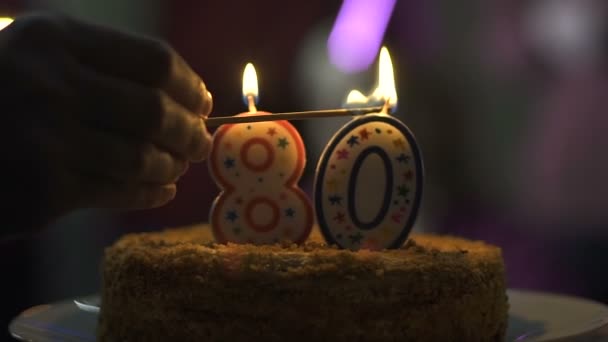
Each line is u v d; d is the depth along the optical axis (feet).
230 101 4.11
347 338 1.93
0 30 1.81
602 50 3.71
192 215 3.74
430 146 3.93
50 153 1.75
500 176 3.92
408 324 1.96
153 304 1.99
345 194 2.07
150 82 1.84
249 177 2.10
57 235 3.80
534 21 3.90
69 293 3.58
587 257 3.52
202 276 1.96
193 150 1.93
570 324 2.16
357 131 2.09
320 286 1.93
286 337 1.93
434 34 4.13
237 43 4.17
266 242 2.09
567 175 3.69
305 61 4.16
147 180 1.87
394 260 1.98
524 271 3.49
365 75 4.15
